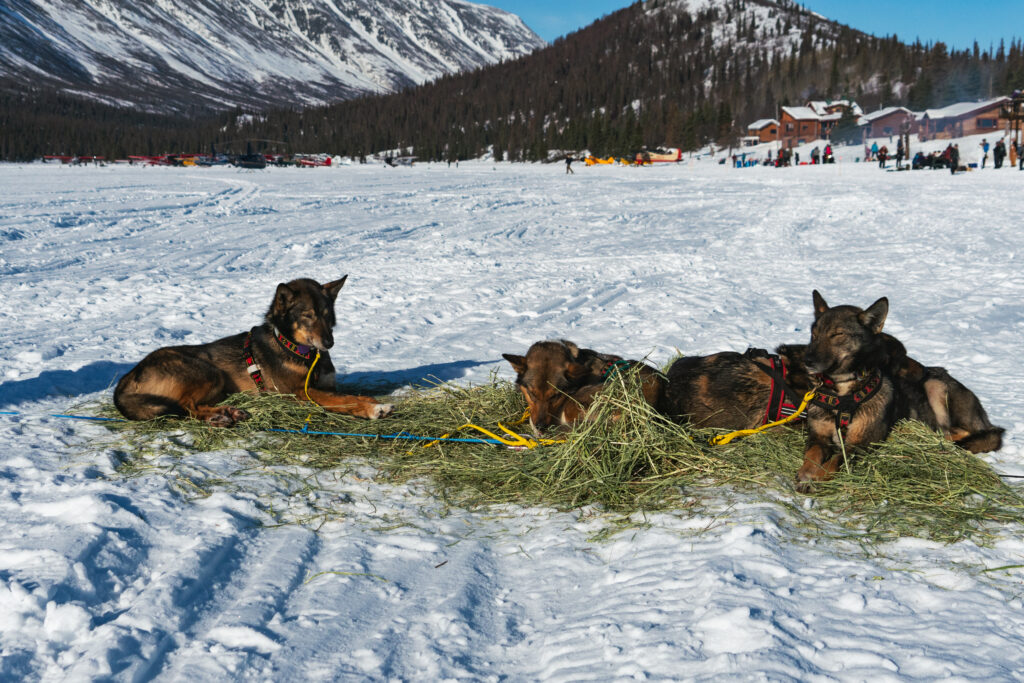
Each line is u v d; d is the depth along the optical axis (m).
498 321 9.64
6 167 84.44
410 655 2.63
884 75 161.00
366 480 4.39
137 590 3.04
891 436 4.55
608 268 13.88
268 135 196.38
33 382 6.49
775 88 172.62
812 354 4.29
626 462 4.32
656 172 71.00
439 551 3.46
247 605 2.93
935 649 2.48
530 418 4.98
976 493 3.94
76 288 11.34
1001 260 13.84
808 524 3.64
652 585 3.04
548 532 3.67
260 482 4.24
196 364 5.45
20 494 3.93
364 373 7.11
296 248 16.22
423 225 21.39
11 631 2.72
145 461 4.57
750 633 2.60
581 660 2.55
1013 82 127.69
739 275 13.16
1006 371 6.98
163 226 20.41
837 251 15.95
